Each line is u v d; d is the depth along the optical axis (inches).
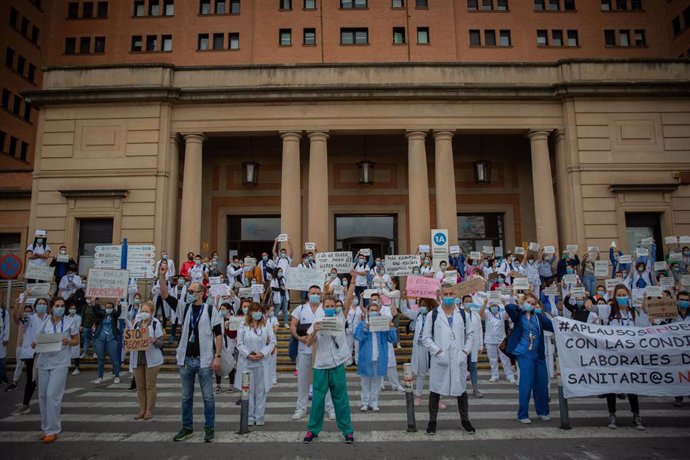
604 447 252.7
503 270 656.4
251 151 951.6
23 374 553.9
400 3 1184.8
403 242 927.0
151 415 326.0
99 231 797.9
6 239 882.1
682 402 363.9
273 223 956.6
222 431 292.0
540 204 799.7
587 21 1205.7
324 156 805.2
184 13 1213.7
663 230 793.6
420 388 365.4
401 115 813.9
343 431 265.3
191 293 280.2
